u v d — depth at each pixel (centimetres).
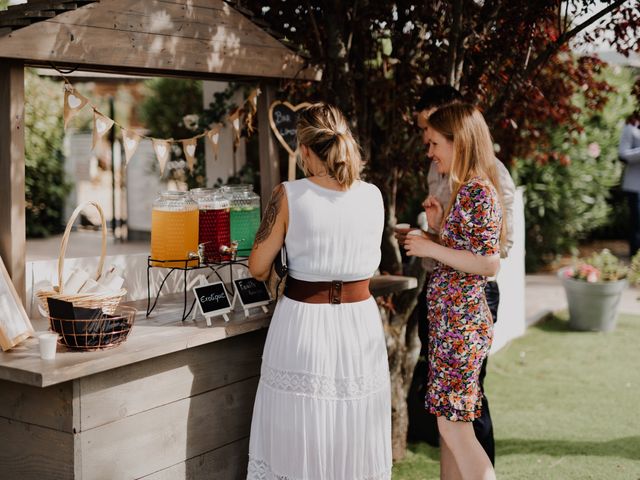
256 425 287
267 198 366
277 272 281
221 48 321
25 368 233
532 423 454
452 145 303
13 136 265
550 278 920
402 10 396
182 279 356
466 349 295
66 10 263
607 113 951
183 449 285
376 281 371
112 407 257
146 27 290
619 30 395
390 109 410
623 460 398
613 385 523
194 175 664
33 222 1020
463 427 299
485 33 387
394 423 400
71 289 276
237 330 291
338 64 373
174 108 890
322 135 275
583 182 952
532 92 443
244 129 557
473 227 289
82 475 249
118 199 998
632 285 859
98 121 289
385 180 405
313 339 274
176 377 280
